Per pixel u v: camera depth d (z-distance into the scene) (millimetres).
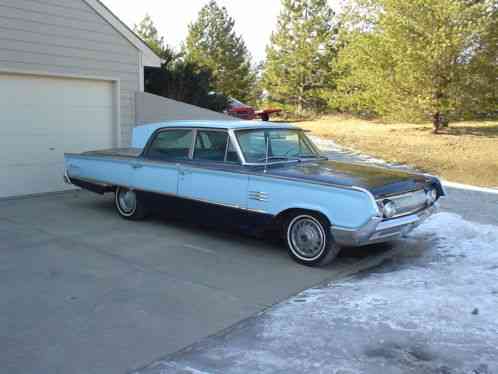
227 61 39656
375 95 19891
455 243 7000
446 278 5566
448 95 18438
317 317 4512
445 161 14992
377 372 3576
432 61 17469
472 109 18703
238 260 6148
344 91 24719
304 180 5766
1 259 5973
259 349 3914
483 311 4613
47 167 10086
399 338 4094
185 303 4793
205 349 3908
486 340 4055
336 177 5875
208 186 6629
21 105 9555
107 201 9430
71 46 10078
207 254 6355
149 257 6168
